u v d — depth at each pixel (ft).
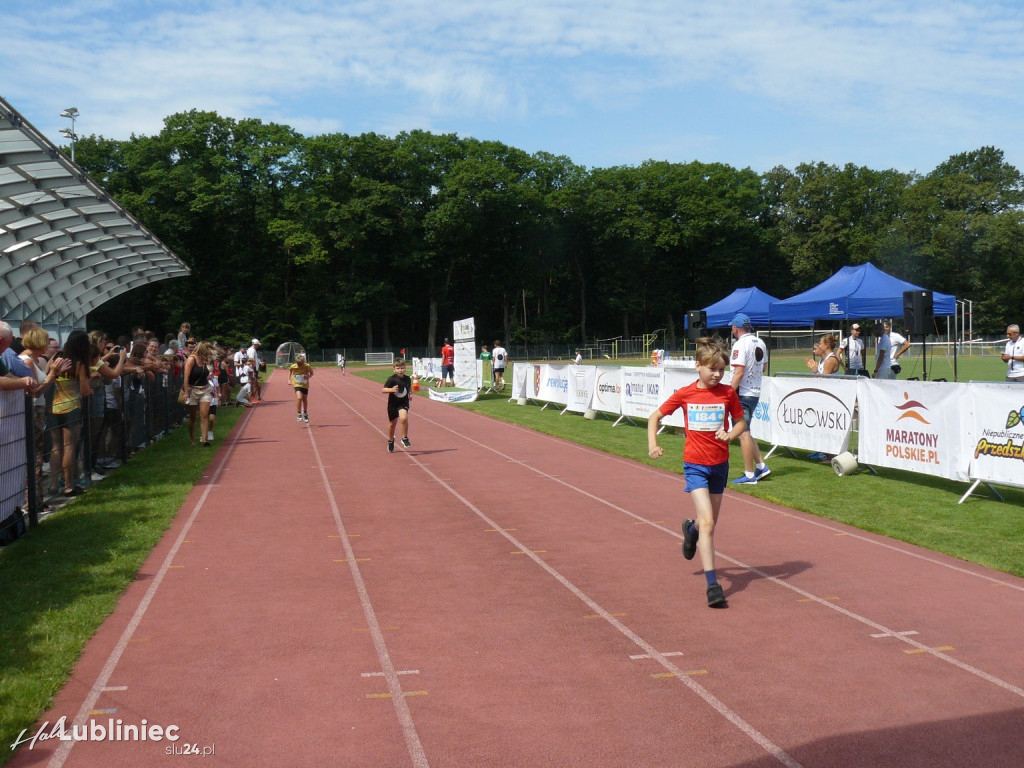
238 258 239.50
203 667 15.88
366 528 28.04
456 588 21.03
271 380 150.82
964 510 29.14
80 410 34.14
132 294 234.38
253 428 62.18
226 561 23.77
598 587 21.04
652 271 275.39
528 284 264.93
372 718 13.65
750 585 21.12
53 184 43.55
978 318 245.86
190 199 224.12
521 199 245.45
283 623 18.42
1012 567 22.15
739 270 270.46
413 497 33.63
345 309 247.70
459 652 16.60
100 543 25.31
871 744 12.63
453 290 276.41
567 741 12.79
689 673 15.42
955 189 254.27
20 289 64.69
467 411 75.56
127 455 43.39
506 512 30.53
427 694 14.57
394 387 47.93
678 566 23.00
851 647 16.71
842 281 66.28
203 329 232.94
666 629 17.88
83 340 33.01
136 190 232.53
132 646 17.02
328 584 21.45
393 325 278.46
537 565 23.20
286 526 28.37
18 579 21.44
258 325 245.45
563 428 58.49
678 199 263.90
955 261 246.47
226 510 31.14
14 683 14.69
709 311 83.10
